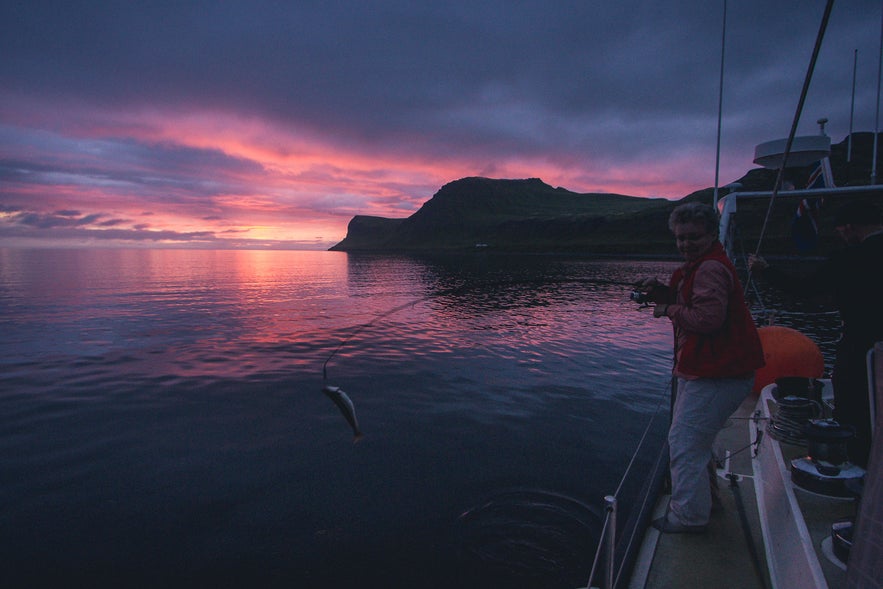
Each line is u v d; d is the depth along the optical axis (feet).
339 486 20.79
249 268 429.79
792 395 12.67
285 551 16.06
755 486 12.14
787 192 16.15
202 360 51.93
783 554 8.42
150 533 17.35
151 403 35.12
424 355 53.88
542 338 66.03
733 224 17.30
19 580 14.85
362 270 380.17
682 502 10.14
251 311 107.76
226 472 22.53
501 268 378.53
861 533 4.85
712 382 9.41
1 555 16.16
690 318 8.86
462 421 30.07
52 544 16.76
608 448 25.26
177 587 14.42
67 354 55.93
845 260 9.68
